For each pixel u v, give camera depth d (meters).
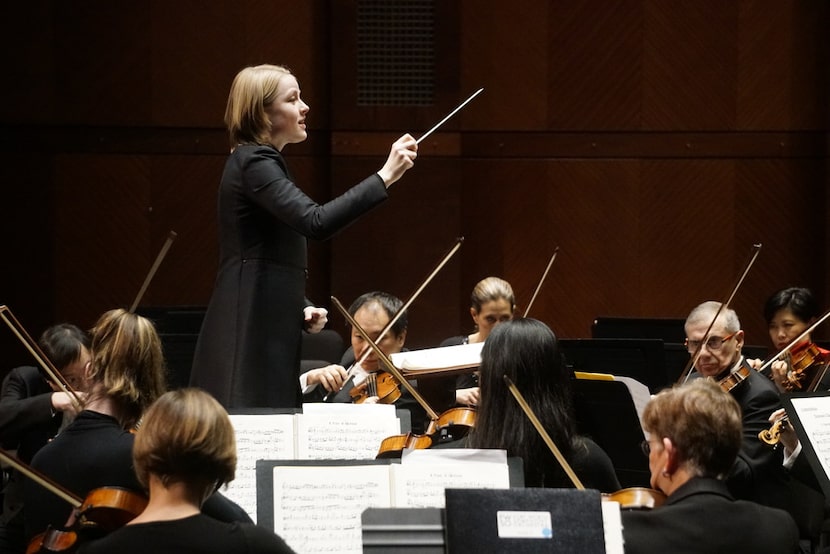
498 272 15.86
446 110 15.40
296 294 7.41
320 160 15.68
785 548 5.18
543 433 5.91
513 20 15.62
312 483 5.84
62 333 9.00
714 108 15.67
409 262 15.39
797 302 11.29
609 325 11.96
